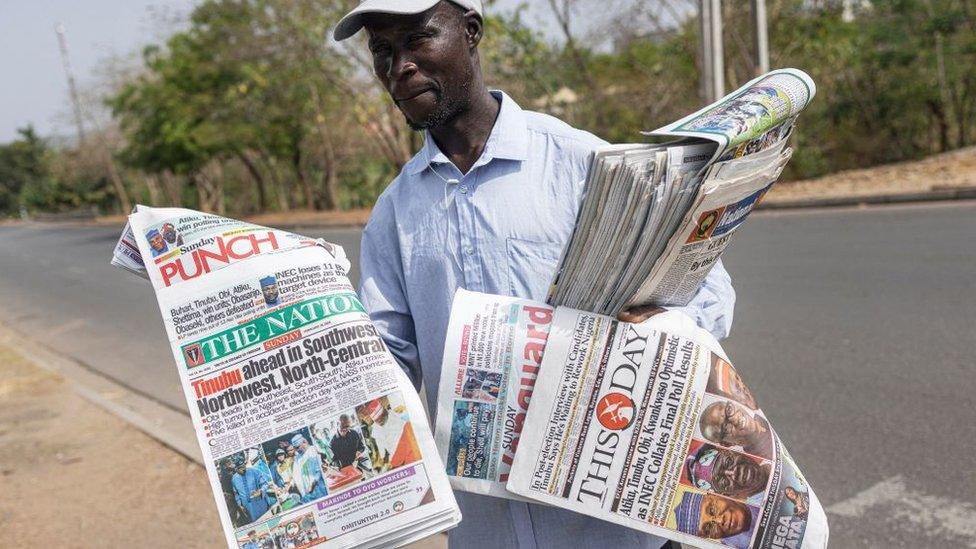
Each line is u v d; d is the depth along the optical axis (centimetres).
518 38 1712
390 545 131
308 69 2023
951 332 464
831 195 1173
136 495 381
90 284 1359
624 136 1877
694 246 128
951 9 1959
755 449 132
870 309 534
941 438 339
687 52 1756
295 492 131
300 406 132
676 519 133
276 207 4066
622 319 134
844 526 287
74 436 487
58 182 6181
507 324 136
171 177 4719
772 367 450
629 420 133
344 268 147
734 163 120
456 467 138
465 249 145
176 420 505
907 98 2089
